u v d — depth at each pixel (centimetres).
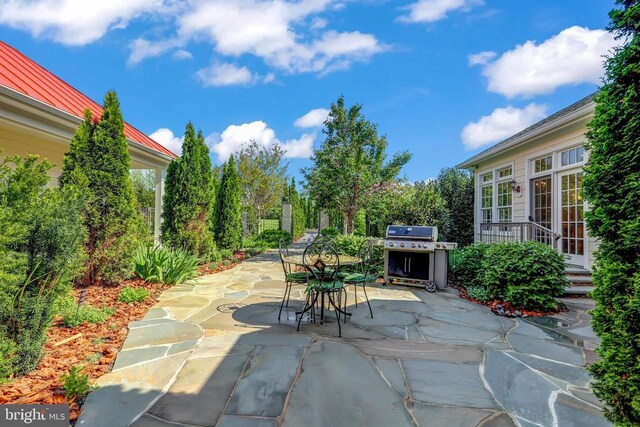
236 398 211
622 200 177
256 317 387
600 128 193
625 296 171
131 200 526
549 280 429
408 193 829
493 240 871
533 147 709
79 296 405
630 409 169
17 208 227
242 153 1650
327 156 967
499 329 357
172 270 561
